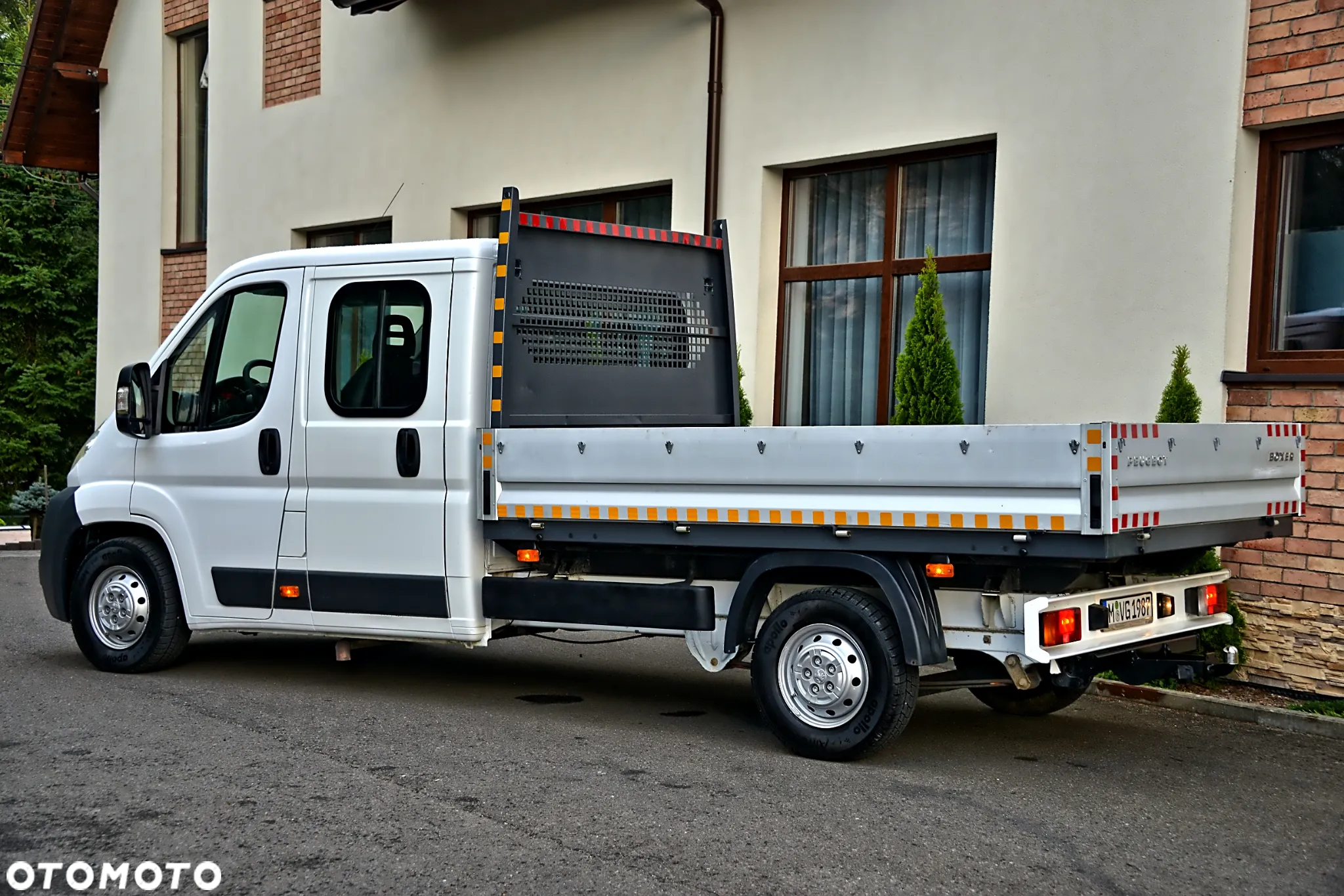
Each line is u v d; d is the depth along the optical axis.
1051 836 5.14
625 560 6.85
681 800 5.52
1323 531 7.74
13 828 5.02
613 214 12.01
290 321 7.62
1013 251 9.06
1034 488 5.43
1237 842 5.15
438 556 7.09
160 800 5.40
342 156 14.27
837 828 5.17
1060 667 5.94
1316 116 7.75
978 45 9.26
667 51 11.19
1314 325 8.02
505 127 12.58
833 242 10.48
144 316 17.09
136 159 17.19
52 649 9.00
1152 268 8.41
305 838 4.95
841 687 6.11
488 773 5.91
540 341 7.27
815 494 6.00
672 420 7.95
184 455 7.89
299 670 8.45
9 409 22.44
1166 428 5.62
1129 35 8.50
